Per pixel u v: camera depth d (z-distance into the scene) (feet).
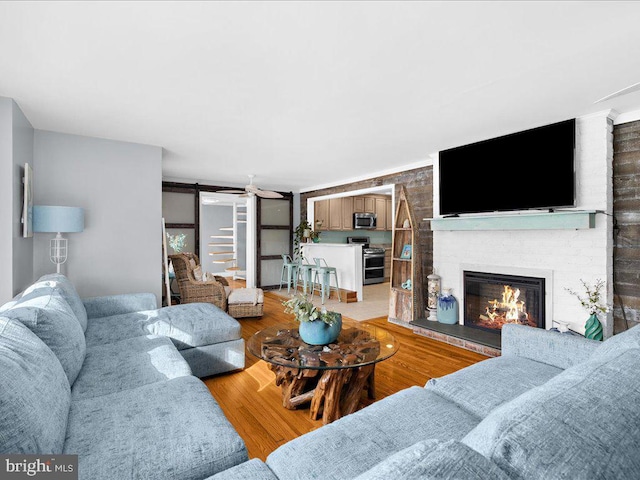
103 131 11.69
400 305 15.67
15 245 9.16
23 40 6.19
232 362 9.86
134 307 10.53
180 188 21.24
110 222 12.64
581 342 6.27
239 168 18.12
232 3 5.18
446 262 14.40
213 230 32.68
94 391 5.80
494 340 11.82
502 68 7.26
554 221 10.49
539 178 10.87
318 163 16.79
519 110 9.71
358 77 7.66
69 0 5.09
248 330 14.67
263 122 10.74
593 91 8.45
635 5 5.21
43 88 8.29
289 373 7.89
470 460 2.10
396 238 16.42
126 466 3.84
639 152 9.70
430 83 7.98
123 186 12.90
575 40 6.20
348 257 22.00
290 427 7.31
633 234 9.84
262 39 6.17
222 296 16.08
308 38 6.14
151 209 13.47
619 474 2.23
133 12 5.40
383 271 29.84
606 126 9.86
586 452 2.23
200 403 5.21
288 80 7.82
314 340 8.24
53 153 11.68
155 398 5.33
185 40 6.21
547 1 5.14
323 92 8.48
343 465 3.79
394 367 10.57
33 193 11.21
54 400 4.23
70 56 6.78
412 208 15.33
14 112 9.05
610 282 10.07
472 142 12.85
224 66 7.17
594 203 10.09
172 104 9.30
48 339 5.61
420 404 5.10
